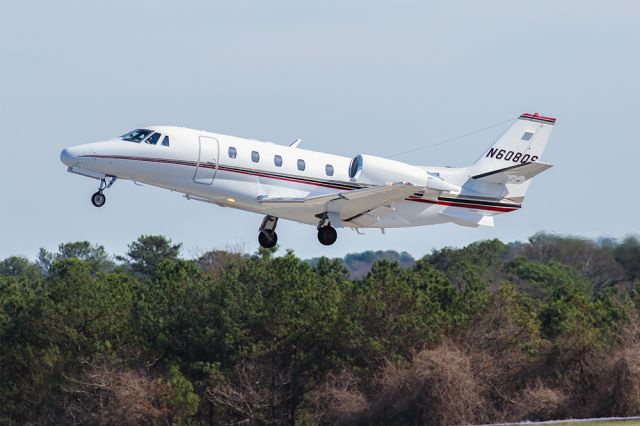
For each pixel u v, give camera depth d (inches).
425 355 4906.5
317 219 4207.7
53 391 5369.1
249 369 5270.7
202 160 4033.0
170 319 5526.6
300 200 4037.9
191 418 5236.2
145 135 4042.8
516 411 5009.8
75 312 5511.8
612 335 5349.4
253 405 5211.6
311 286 5511.8
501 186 4475.9
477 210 4461.1
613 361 5073.8
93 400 5172.2
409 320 5260.8
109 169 3998.5
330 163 4210.1
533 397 5002.5
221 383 5216.5
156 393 5027.1
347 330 5265.8
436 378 4808.1
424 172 4313.5
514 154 4562.0
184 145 4028.1
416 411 4835.1
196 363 5339.6
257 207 4116.6
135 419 4970.5
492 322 5423.2
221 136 4104.3
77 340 5472.4
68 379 5216.5
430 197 4347.9
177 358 5472.4
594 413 5019.7
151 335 5531.5
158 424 4982.8
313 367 5408.5
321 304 5349.4
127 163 3993.6
